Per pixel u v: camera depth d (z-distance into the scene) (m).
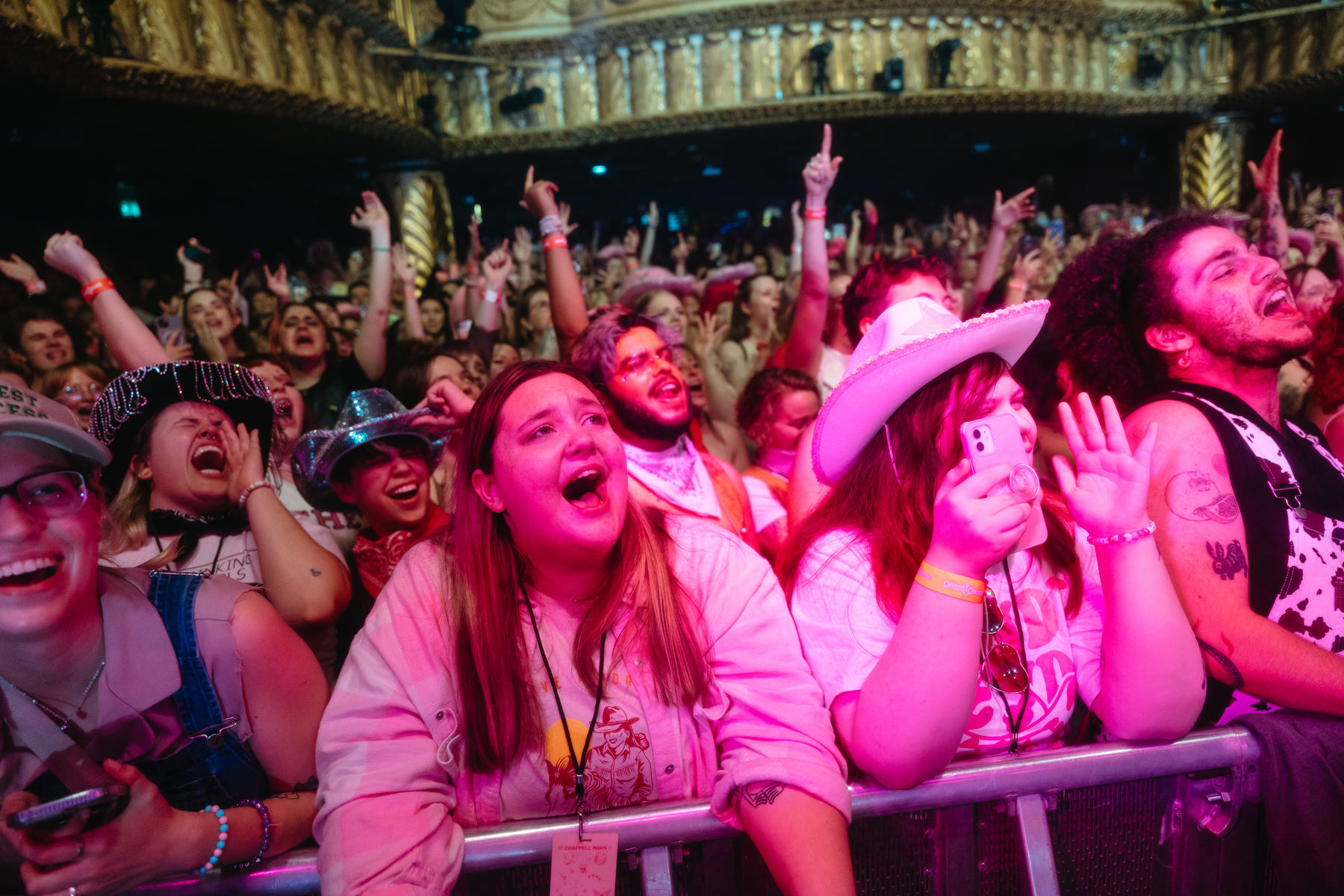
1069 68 10.47
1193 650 1.13
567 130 10.24
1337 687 1.19
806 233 3.15
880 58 10.03
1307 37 9.97
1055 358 1.98
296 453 2.14
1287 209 9.54
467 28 9.45
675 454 2.26
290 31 7.39
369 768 1.06
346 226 11.29
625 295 4.91
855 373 1.17
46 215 8.54
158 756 1.10
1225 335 1.45
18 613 0.99
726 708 1.15
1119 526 1.11
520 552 1.18
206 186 10.08
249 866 1.08
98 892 0.95
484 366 3.98
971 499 1.00
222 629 1.13
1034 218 11.33
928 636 1.01
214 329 4.70
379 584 2.03
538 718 1.12
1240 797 1.20
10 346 4.07
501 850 1.05
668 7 9.90
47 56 5.24
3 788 1.05
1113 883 1.21
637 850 1.09
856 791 1.09
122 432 1.70
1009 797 1.13
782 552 1.36
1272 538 1.31
